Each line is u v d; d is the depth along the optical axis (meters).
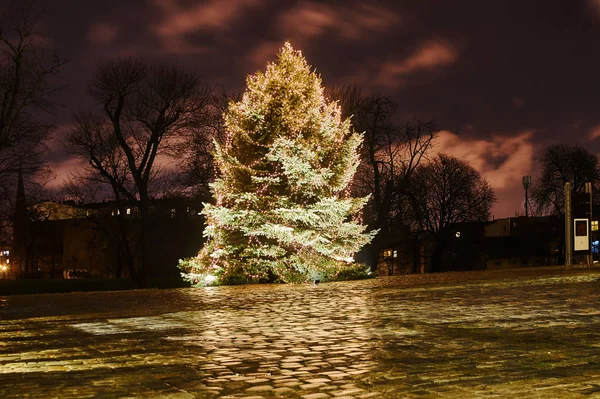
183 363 8.17
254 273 28.53
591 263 27.27
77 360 8.55
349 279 29.25
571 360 7.53
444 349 8.60
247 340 10.12
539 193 81.56
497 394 5.98
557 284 19.16
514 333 9.84
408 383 6.59
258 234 28.30
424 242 79.38
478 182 72.06
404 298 16.42
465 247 76.56
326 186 29.59
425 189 65.12
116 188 47.91
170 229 62.25
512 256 82.81
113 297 20.19
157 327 11.97
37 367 8.09
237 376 7.27
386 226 55.25
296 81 29.06
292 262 28.69
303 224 29.22
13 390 6.75
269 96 28.70
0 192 34.69
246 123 28.98
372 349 8.85
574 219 26.81
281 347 9.34
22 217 39.38
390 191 51.50
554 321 11.05
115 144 47.16
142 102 45.41
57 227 87.75
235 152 29.42
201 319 13.22
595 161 80.50
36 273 85.12
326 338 10.09
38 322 13.36
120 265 59.16
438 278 24.73
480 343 8.98
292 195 28.86
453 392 6.12
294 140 28.09
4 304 18.53
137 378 7.27
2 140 32.91
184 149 46.75
